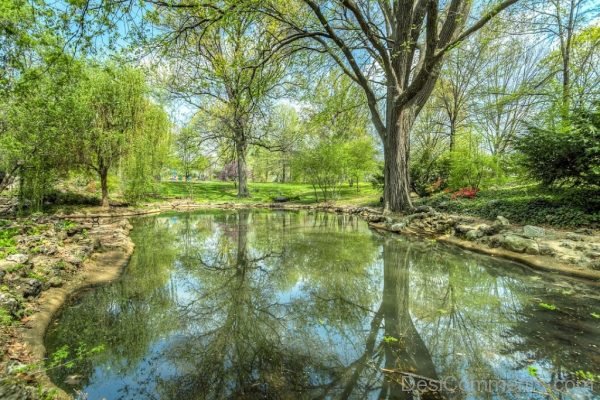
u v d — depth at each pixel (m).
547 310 4.04
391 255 7.61
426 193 15.78
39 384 2.57
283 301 4.86
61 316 4.17
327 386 2.73
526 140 7.66
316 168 22.33
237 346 3.51
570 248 5.85
